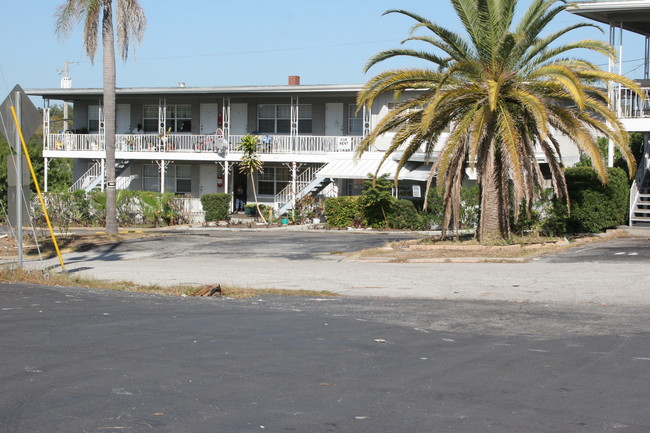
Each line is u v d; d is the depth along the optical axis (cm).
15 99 1586
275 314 1013
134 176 4384
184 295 1266
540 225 2233
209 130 4256
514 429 516
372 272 1616
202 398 591
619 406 568
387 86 1998
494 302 1143
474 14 1928
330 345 792
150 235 2897
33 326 906
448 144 1895
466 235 2330
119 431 511
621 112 2505
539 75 1848
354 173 3428
